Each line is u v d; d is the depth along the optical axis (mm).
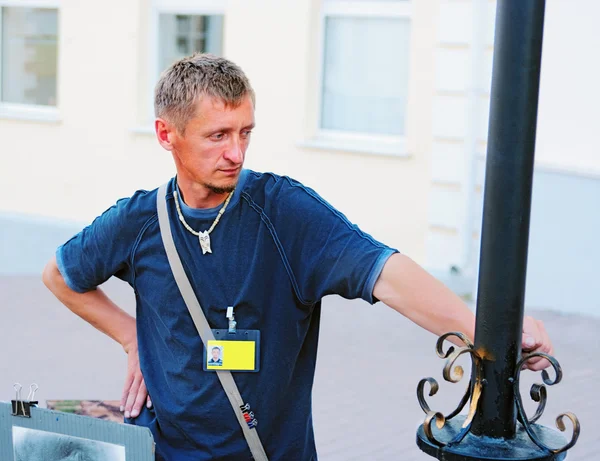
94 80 21484
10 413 4762
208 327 4770
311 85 18891
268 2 19094
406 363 13633
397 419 11312
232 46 19578
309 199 4703
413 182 17750
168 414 4922
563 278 16547
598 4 15781
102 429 4586
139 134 21031
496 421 3844
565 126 16359
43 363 13688
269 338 4773
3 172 22859
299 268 4695
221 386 4789
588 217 16188
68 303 5465
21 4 22562
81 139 21781
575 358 13898
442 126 17297
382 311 16766
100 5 21234
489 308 3807
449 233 17438
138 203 4965
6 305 17578
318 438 10656
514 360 3820
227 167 4500
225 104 4418
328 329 15500
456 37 16969
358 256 4504
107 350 14422
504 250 3758
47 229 22219
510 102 3662
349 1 18516
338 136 18906
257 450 4844
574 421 3764
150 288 4922
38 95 22672
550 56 16312
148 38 20953
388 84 18344
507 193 3721
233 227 4730
